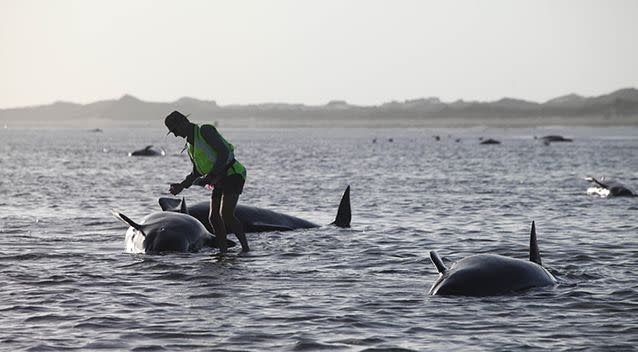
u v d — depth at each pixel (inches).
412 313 1203.9
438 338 1074.7
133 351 1012.5
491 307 1233.4
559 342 1055.6
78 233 2084.2
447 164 6309.1
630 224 2331.4
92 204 2886.3
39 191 3427.7
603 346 1037.2
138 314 1197.7
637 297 1300.4
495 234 2097.7
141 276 1486.2
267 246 1840.6
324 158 7495.1
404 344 1045.8
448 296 1312.7
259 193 3420.3
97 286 1396.4
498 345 1041.5
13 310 1217.4
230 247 1818.4
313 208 2795.3
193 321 1156.5
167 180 4308.6
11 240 1948.8
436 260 1408.7
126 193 3410.4
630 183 4345.5
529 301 1267.2
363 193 3440.0
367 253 1759.4
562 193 3479.3
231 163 1726.1
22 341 1051.3
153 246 1740.9
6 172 4869.6
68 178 4367.6
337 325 1136.8
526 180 4375.0
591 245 1898.4
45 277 1471.5
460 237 2033.7
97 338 1067.3
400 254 1749.5
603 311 1213.1
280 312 1211.2
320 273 1525.6
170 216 1828.2
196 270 1542.8
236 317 1181.1
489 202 3026.6
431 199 3144.7
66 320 1159.0
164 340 1059.9
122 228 2191.2
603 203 3002.0
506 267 1363.2
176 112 1695.4
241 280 1454.2
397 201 3051.2
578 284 1398.9
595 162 6707.7
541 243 1935.3
